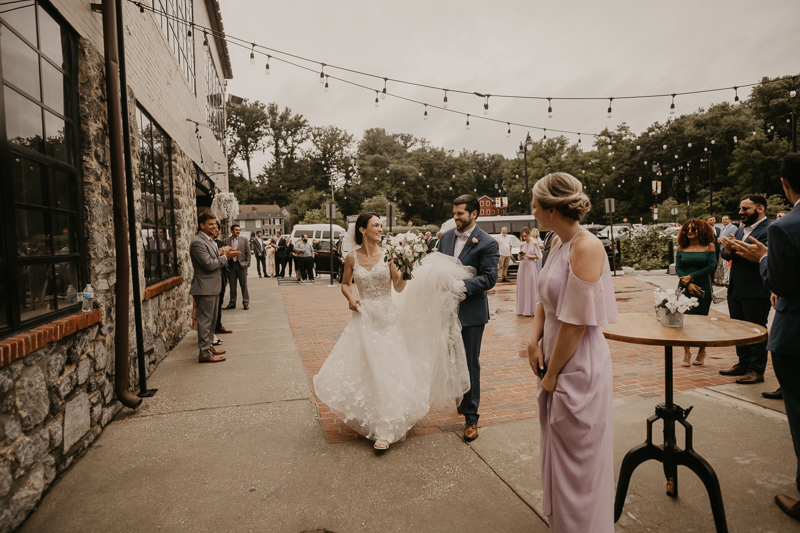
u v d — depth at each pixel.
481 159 105.00
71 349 3.17
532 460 3.13
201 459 3.20
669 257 15.75
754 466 2.95
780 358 2.64
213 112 14.80
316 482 2.88
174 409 4.12
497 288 14.38
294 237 22.44
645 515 2.50
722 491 2.70
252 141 77.94
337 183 80.38
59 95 3.44
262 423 3.82
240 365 5.55
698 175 57.78
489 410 4.12
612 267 15.93
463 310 3.57
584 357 2.00
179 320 7.19
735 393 4.31
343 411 3.40
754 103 57.41
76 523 2.48
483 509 2.58
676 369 5.24
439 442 3.44
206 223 5.69
